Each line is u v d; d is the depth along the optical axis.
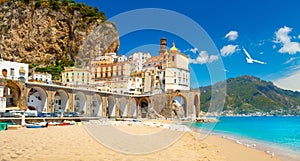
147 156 8.51
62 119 32.47
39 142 12.04
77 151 9.18
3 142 12.20
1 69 39.56
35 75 51.16
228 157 10.88
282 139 21.70
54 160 7.85
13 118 27.86
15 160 7.86
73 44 76.00
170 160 8.25
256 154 12.70
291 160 11.54
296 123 55.91
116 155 8.45
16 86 35.50
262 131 31.67
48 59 79.19
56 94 39.62
